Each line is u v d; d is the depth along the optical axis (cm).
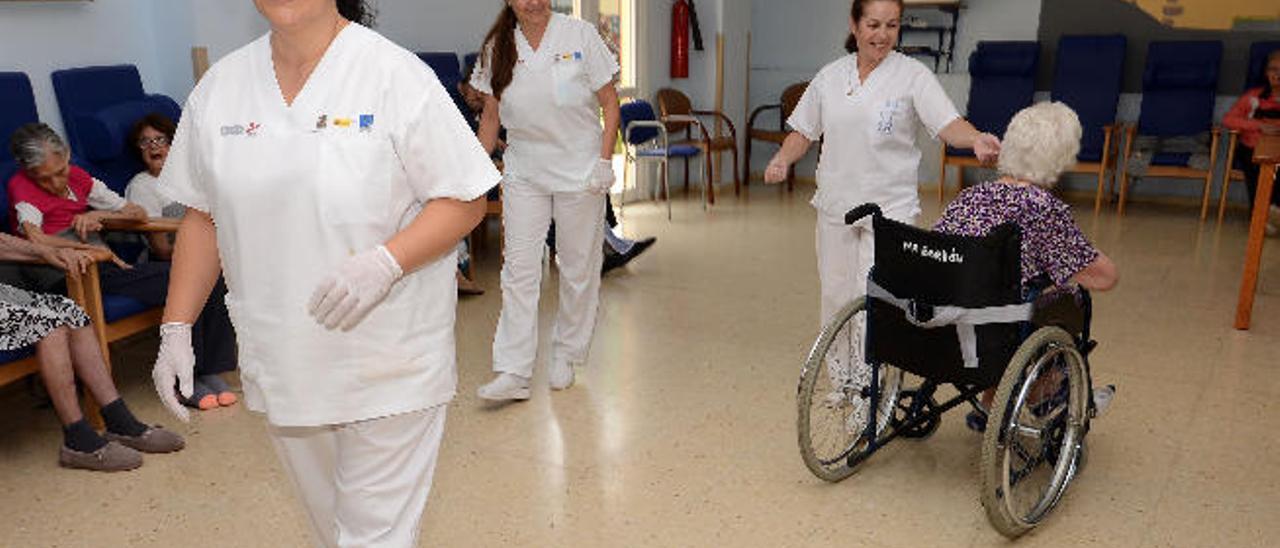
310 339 145
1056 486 250
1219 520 248
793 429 308
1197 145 662
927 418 275
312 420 150
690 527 247
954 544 238
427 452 161
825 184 307
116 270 317
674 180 802
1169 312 438
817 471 262
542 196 320
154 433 290
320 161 137
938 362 241
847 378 296
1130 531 243
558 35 310
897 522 249
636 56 733
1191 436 300
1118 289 477
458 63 539
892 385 284
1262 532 242
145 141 365
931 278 232
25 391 346
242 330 151
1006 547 236
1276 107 615
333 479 169
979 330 230
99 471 280
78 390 315
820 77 310
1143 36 711
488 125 330
